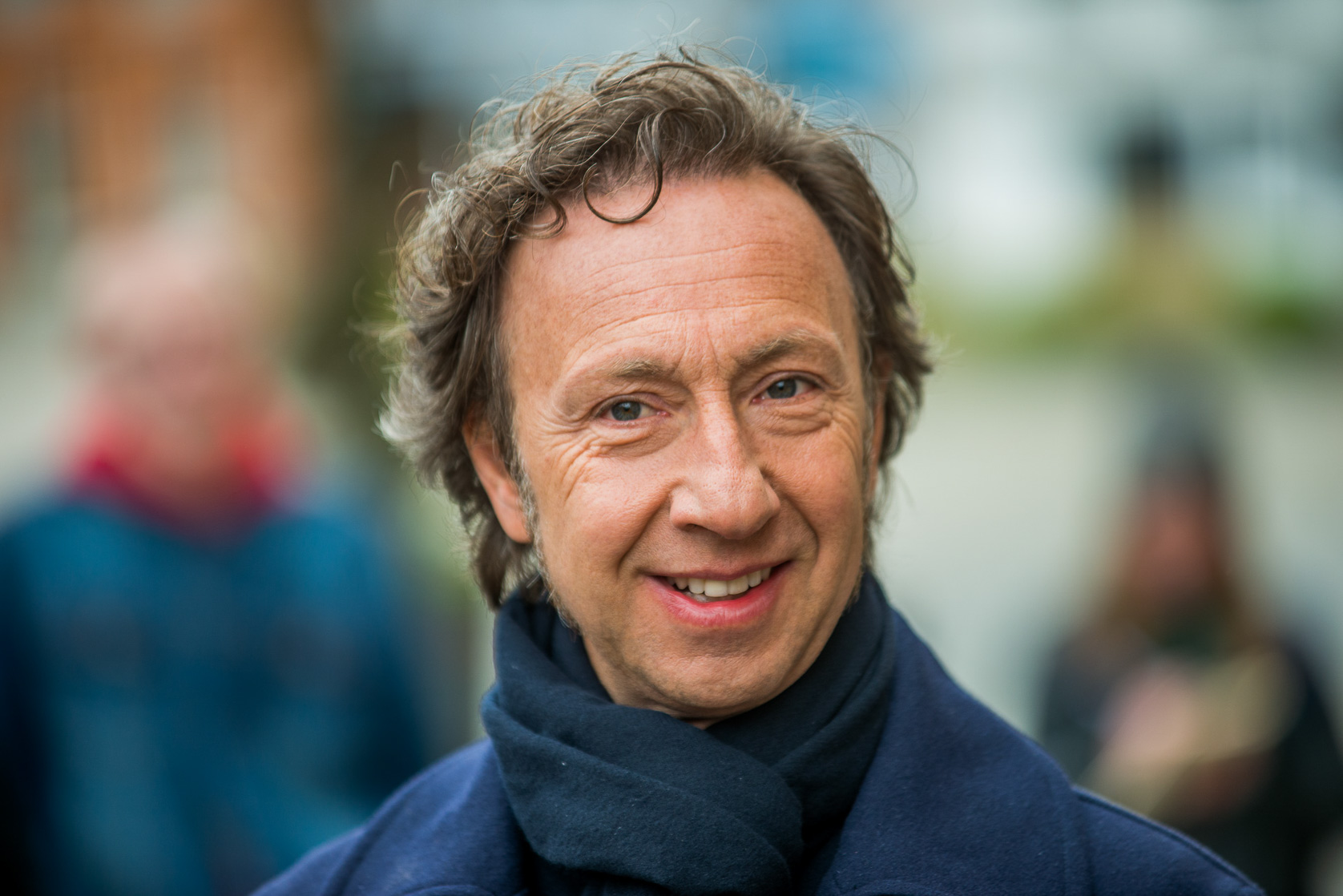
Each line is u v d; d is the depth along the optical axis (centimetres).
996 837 150
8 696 271
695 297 146
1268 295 1398
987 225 1470
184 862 269
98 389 287
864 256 167
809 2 893
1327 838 314
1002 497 1030
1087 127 1458
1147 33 1423
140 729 271
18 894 271
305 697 282
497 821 165
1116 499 356
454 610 415
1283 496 975
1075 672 350
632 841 143
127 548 276
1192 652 335
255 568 283
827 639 157
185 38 793
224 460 284
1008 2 1416
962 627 758
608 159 151
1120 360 1290
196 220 324
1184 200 1448
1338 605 696
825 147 164
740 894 141
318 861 183
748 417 148
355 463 405
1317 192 1439
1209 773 309
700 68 156
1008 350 1396
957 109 1445
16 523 278
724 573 146
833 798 152
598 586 150
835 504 150
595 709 152
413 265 175
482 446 170
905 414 185
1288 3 1401
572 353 149
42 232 995
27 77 912
